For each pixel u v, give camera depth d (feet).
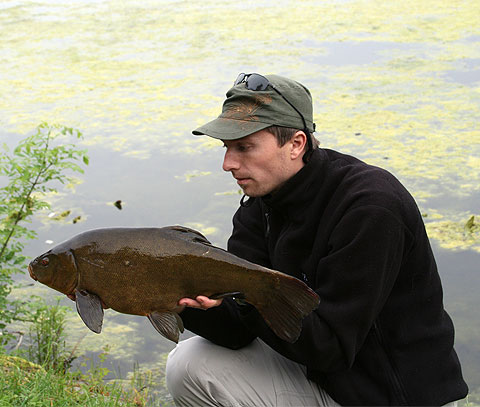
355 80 27.68
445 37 32.40
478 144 22.39
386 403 8.21
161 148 23.66
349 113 24.76
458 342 14.74
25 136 24.17
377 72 28.43
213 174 21.99
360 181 8.05
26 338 15.38
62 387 9.95
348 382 8.26
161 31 35.83
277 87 8.14
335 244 7.94
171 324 7.30
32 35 36.06
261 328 8.11
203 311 8.46
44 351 14.60
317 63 29.66
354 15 36.91
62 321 15.96
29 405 9.02
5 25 38.17
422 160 21.49
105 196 20.84
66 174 22.16
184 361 8.74
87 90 28.43
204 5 40.83
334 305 7.84
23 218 15.23
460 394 8.43
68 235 19.01
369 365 8.25
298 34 33.94
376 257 7.73
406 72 28.32
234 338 8.67
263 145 8.14
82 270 7.13
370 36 33.09
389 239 7.75
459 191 19.90
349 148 22.22
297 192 8.34
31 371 11.28
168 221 19.31
